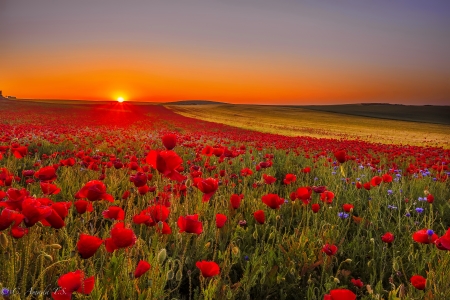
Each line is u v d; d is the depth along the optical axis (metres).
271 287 2.72
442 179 6.53
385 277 3.06
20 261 2.21
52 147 9.70
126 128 27.69
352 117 75.25
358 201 4.98
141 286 2.26
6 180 3.18
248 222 3.89
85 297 1.90
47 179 2.65
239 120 57.41
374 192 5.28
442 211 4.61
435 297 2.29
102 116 48.03
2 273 2.15
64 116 42.91
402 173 7.26
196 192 4.38
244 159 8.56
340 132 40.91
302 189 3.35
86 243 1.65
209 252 3.05
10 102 71.00
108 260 2.59
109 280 2.17
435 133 45.75
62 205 2.04
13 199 2.04
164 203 2.97
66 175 4.98
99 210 3.89
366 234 3.98
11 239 2.16
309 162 9.20
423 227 4.04
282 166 8.49
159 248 2.73
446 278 2.49
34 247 2.35
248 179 6.25
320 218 4.11
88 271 2.26
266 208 4.24
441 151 13.47
